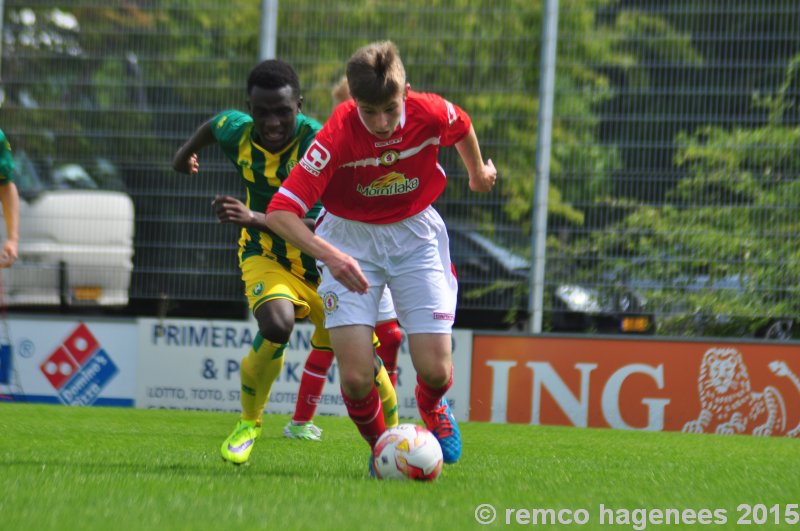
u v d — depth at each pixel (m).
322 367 21.94
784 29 28.91
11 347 30.64
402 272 14.64
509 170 29.92
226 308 30.81
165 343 30.28
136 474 14.23
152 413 28.05
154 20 31.12
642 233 29.34
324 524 10.58
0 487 12.73
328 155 13.68
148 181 31.06
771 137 28.92
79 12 31.22
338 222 14.65
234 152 18.58
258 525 10.50
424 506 11.82
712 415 28.67
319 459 17.38
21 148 31.23
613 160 29.47
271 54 30.58
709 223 29.11
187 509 11.37
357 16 30.66
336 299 14.37
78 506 11.49
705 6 29.22
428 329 14.65
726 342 28.64
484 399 29.45
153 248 30.98
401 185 14.31
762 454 20.97
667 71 29.34
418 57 30.38
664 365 28.84
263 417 27.89
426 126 14.19
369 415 14.84
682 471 16.75
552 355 29.28
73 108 31.19
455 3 30.27
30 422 24.06
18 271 31.09
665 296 29.25
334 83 30.72
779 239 28.88
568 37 29.75
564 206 29.62
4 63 31.31
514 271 29.83
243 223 17.08
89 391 30.44
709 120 29.19
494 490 13.40
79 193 31.12
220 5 31.06
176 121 31.06
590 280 29.53
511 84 30.02
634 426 28.89
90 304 31.03
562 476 15.52
